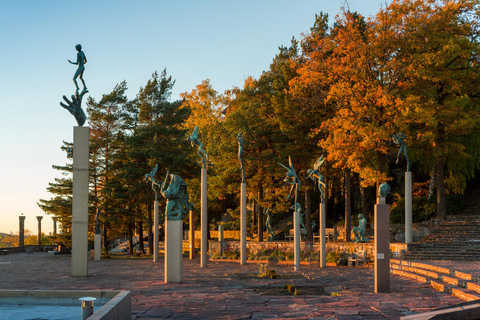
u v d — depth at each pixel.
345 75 34.25
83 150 24.30
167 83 50.03
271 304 14.12
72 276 23.72
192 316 12.13
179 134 46.50
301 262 31.94
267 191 42.50
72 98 24.48
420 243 29.81
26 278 23.20
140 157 46.06
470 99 36.19
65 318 10.49
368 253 31.97
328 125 33.75
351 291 17.30
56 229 68.19
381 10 32.47
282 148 42.56
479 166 40.56
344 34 34.12
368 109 31.75
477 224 32.44
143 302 14.50
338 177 48.34
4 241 99.19
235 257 36.62
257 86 44.84
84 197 24.12
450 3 31.59
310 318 11.84
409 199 29.95
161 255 45.97
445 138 36.69
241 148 31.47
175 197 20.45
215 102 59.66
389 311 12.75
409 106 30.50
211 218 64.06
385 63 32.75
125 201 48.00
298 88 36.47
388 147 32.38
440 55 31.17
